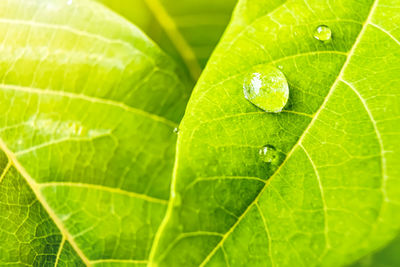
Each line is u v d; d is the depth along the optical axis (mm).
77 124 129
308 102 115
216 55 117
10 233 126
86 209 127
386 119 111
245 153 112
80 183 128
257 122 114
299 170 111
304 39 118
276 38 118
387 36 117
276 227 109
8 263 125
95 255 126
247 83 115
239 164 112
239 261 108
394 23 118
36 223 127
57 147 129
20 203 127
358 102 113
